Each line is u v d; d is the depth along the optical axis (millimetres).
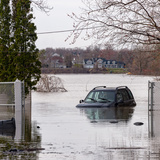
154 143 26266
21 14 56688
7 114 44500
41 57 81188
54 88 107938
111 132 30750
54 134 30328
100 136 29031
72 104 58781
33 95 93562
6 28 57281
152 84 45094
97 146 25422
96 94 50125
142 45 30906
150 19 29422
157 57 34469
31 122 37531
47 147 25375
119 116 40938
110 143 26375
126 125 34531
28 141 27688
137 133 30203
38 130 32594
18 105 47188
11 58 57094
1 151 24438
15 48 56844
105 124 35250
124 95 50781
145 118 39406
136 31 29234
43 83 106250
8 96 54500
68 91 111250
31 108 51875
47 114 43969
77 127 33625
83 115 42062
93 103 49156
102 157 22359
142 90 112188
